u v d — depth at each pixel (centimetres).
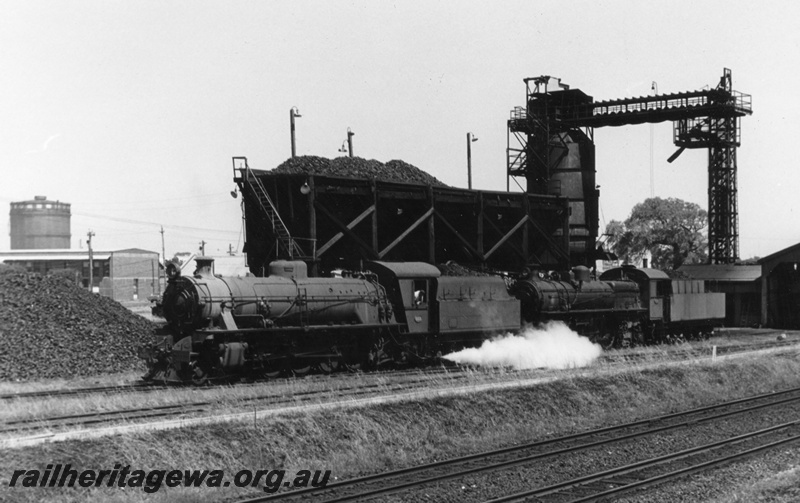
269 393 2192
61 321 3048
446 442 1952
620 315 4256
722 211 6091
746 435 2042
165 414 1870
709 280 6103
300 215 3597
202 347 2461
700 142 5784
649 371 2953
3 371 2669
